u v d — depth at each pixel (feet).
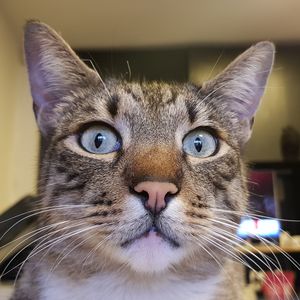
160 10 1.32
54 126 0.52
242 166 0.55
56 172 0.47
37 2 1.25
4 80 1.26
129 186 0.41
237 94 0.56
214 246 0.46
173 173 0.42
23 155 1.37
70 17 1.33
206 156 0.49
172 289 0.46
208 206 0.45
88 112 0.49
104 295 0.45
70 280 0.45
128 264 0.43
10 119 1.32
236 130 0.55
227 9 1.32
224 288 0.49
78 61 0.52
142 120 0.48
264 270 0.68
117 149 0.46
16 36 1.36
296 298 0.82
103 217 0.42
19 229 0.58
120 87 0.52
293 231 1.39
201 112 0.51
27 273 0.49
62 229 0.44
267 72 0.57
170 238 0.42
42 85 0.53
